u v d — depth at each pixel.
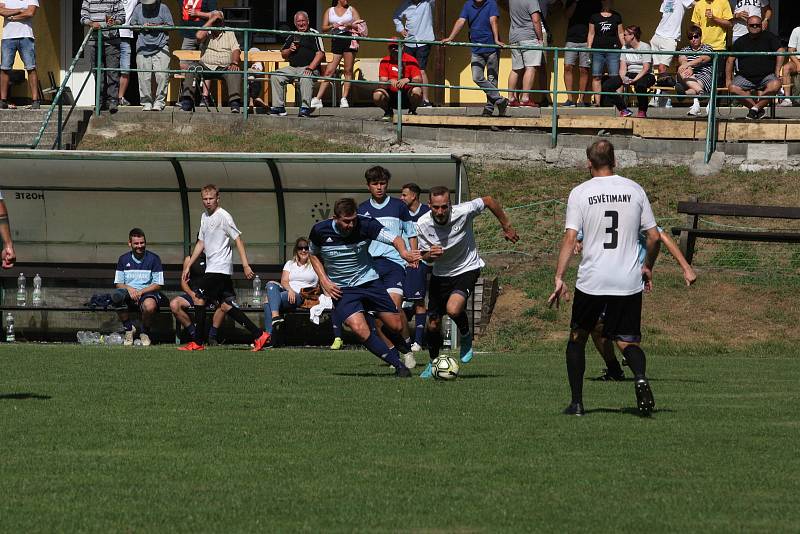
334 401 36.38
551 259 69.38
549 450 27.94
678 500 22.92
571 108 89.00
